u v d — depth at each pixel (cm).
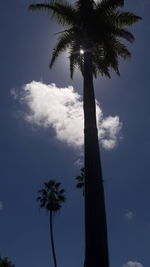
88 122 1346
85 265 1085
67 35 1764
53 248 4650
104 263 1070
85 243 1123
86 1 1716
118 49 1822
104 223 1141
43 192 4922
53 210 4838
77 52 1781
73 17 1733
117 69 1778
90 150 1272
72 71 1883
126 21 1795
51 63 1823
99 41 1706
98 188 1195
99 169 1241
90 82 1480
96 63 1897
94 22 1691
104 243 1104
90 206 1158
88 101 1408
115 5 1709
